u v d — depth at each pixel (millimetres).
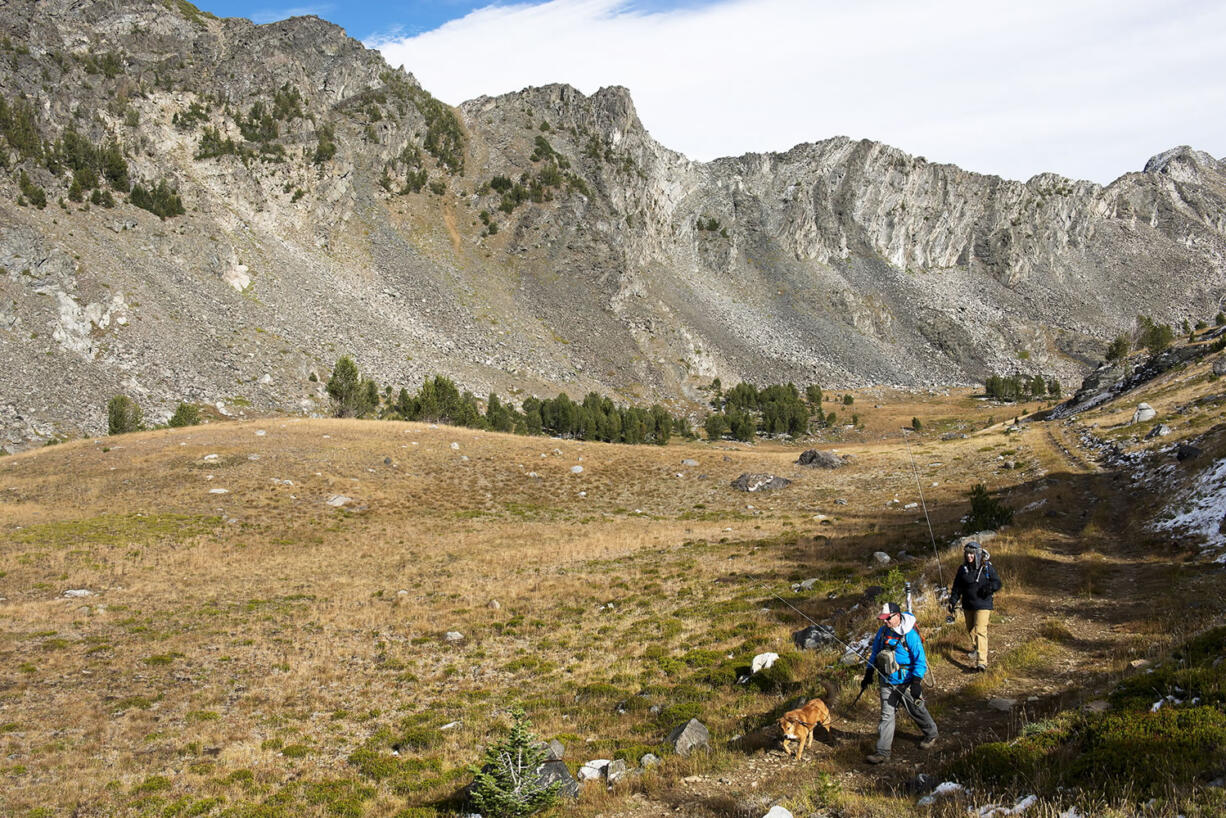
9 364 93438
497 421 100062
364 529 46625
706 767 11328
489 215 197375
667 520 50969
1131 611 15711
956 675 12898
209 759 16484
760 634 21984
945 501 46594
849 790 9320
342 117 194000
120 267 117625
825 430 143375
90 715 18938
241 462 56812
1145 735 7859
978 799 7977
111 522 43062
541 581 33469
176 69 166375
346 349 128625
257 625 27562
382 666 23094
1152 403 61281
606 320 179125
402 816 12484
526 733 11820
